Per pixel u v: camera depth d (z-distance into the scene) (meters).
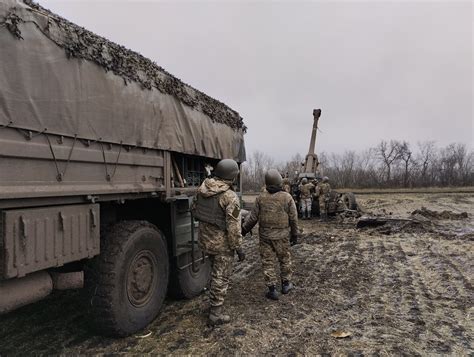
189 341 3.38
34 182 2.47
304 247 7.97
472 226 10.55
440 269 5.83
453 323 3.77
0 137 2.24
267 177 4.69
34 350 3.17
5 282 2.38
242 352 3.18
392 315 3.99
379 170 46.44
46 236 2.49
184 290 4.44
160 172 4.02
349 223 11.98
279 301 4.47
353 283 5.18
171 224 4.20
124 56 3.43
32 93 2.44
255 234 10.24
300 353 3.16
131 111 3.47
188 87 4.67
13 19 2.32
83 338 3.40
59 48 2.69
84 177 2.91
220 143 5.54
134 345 3.29
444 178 42.75
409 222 9.84
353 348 3.24
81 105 2.87
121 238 3.28
